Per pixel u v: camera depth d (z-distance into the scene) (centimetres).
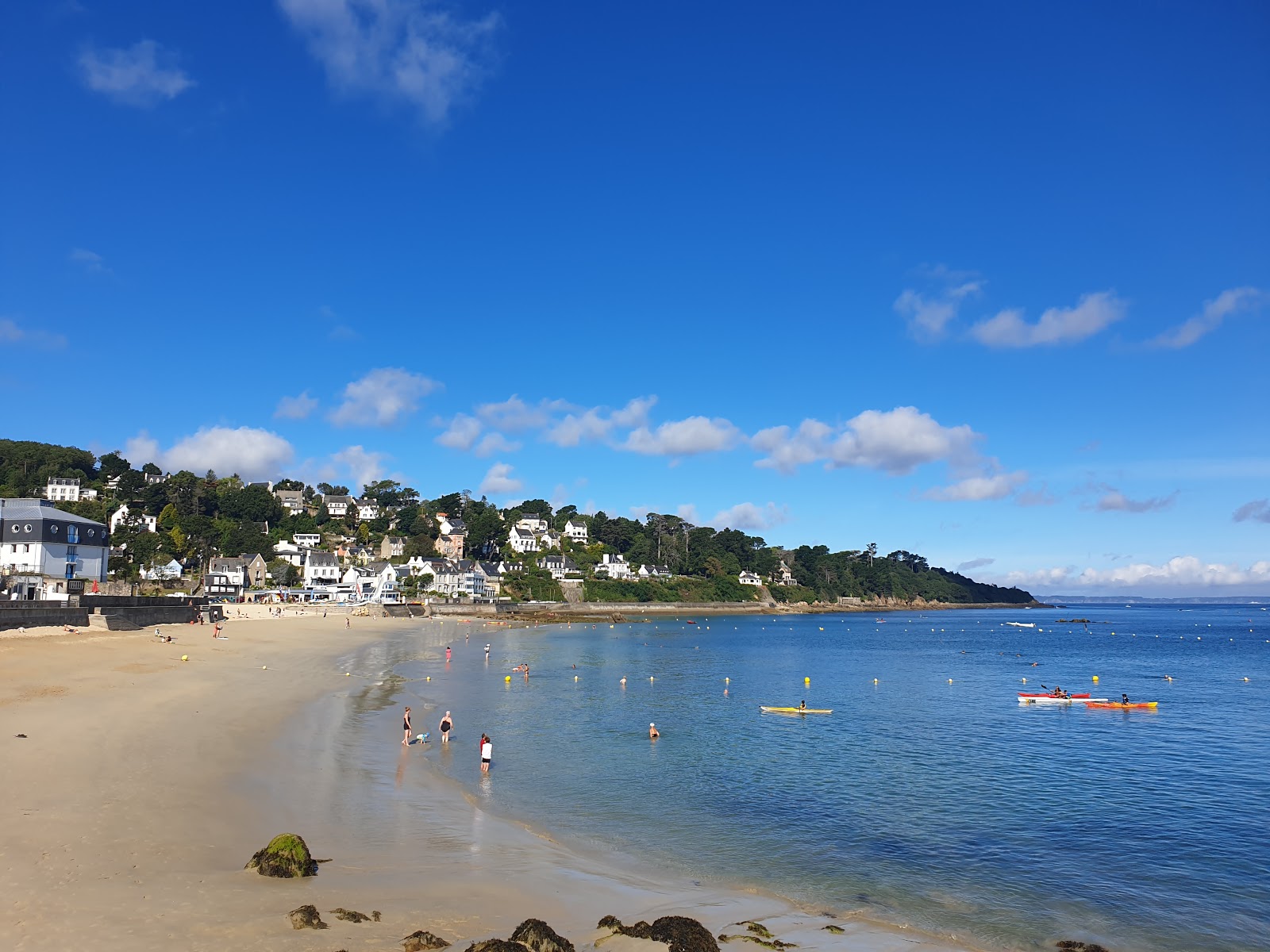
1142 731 4762
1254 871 2406
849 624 19238
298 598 15488
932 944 1816
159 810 2208
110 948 1348
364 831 2328
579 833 2527
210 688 4431
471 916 1702
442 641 10012
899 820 2838
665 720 4753
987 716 5253
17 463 18075
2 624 5725
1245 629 19162
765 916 1922
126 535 16312
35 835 1894
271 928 1495
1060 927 1973
